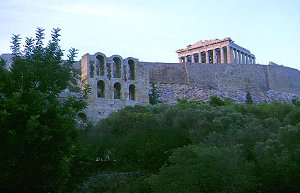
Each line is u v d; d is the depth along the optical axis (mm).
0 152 27875
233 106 83062
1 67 30812
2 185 29625
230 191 45875
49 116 29516
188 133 67750
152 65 126562
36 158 28797
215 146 51781
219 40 157500
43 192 30688
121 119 76875
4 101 27469
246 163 50344
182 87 125375
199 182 46125
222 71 135125
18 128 28031
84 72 93812
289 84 147375
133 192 54281
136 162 66250
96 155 59219
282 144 53469
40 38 33469
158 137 66562
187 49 165625
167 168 48906
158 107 84625
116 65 100188
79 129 35469
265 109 78812
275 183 51531
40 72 30812
